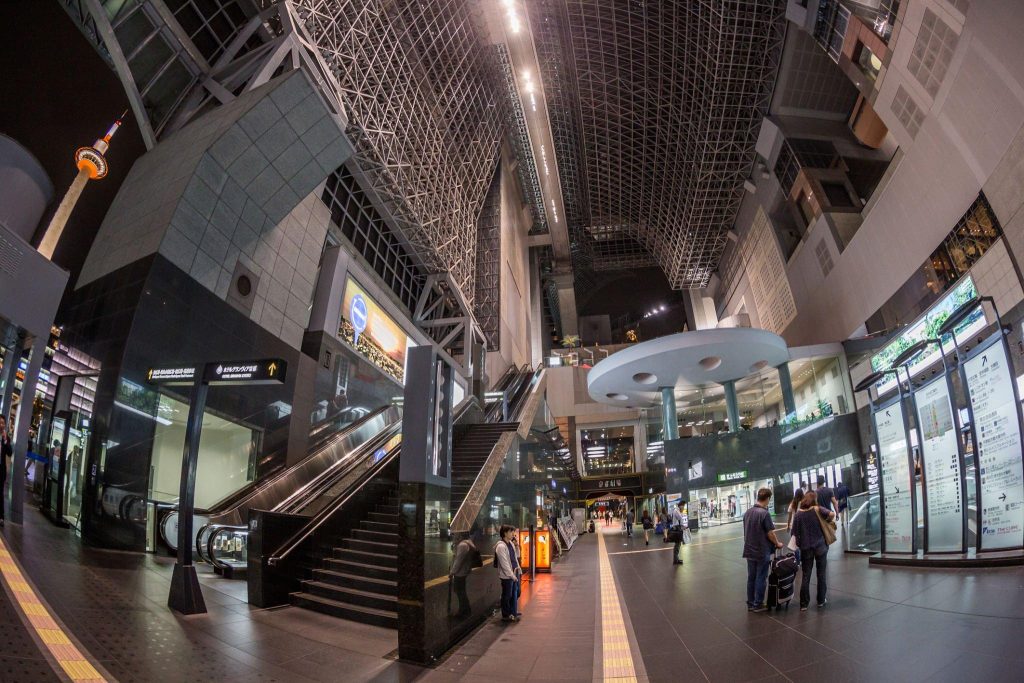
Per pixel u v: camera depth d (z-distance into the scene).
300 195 16.62
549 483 19.86
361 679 4.55
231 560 8.89
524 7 35.91
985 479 7.76
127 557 9.03
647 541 20.47
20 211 13.89
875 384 9.75
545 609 7.72
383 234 32.78
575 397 49.50
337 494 10.85
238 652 4.88
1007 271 19.97
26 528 9.04
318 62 19.86
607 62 47.19
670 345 24.33
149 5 16.20
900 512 8.95
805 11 31.41
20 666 3.36
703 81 41.41
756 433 24.50
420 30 29.81
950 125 22.78
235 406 13.77
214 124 14.54
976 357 8.00
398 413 20.80
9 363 9.42
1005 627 4.27
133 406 11.11
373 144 24.19
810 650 4.48
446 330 37.03
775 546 6.42
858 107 38.47
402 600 5.30
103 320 12.20
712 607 6.84
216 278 14.11
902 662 3.85
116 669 3.83
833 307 36.59
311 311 18.66
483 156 42.09
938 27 22.09
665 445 25.39
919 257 26.66
